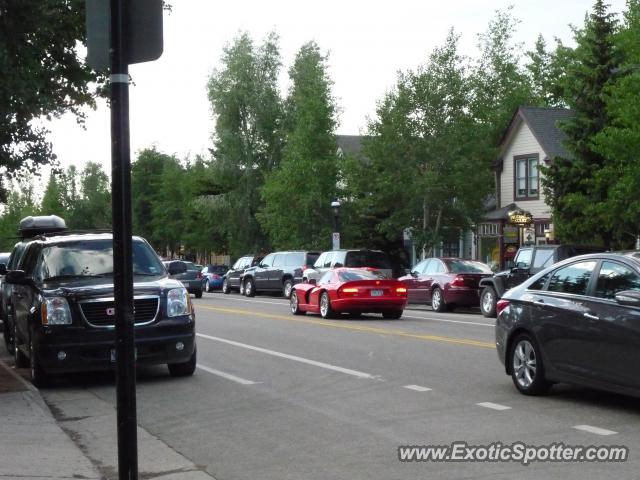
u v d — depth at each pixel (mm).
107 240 13539
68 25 14766
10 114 13891
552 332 9852
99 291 11844
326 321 22734
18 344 14188
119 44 5441
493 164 41750
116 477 7141
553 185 27891
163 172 73938
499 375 12148
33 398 10742
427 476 6879
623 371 8875
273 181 43938
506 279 23953
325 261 32656
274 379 12391
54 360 11625
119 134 5426
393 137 36375
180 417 9734
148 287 12172
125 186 5426
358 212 42250
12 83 13109
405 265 44312
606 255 9586
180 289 12438
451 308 27531
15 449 7988
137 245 13477
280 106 55969
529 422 8797
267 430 8875
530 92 53250
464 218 37188
